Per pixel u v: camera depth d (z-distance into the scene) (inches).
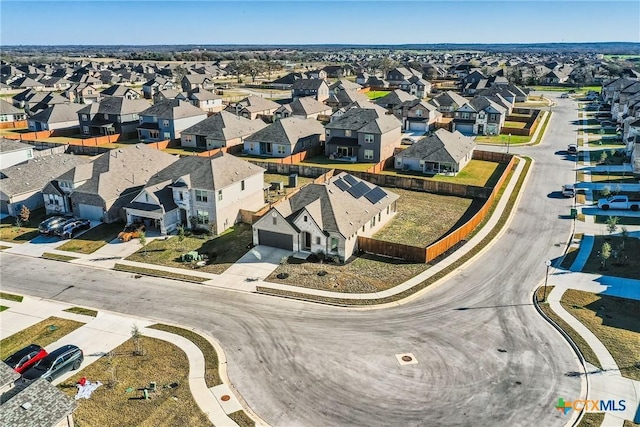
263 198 2420.0
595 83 7308.1
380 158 3208.7
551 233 2062.0
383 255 1878.7
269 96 6471.5
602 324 1385.3
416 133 4136.3
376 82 7032.5
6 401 953.5
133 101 4185.5
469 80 7027.6
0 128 4468.5
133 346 1325.0
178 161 2273.6
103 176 2287.2
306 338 1357.0
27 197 2384.4
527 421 1042.7
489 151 3351.4
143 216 2108.8
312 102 4773.6
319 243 1851.6
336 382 1174.3
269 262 1824.6
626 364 1217.4
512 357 1256.8
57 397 973.8
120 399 1112.8
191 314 1491.1
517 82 7455.7
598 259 1800.0
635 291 1566.2
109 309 1524.4
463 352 1280.8
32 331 1400.1
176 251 1936.5
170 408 1085.8
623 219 2185.0
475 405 1091.9
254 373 1211.2
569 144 3656.5
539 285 1626.5
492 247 1941.4
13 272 1784.0
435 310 1489.9
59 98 5147.6
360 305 1526.8
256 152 3430.1
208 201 2071.9
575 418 1049.5
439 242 1851.6
